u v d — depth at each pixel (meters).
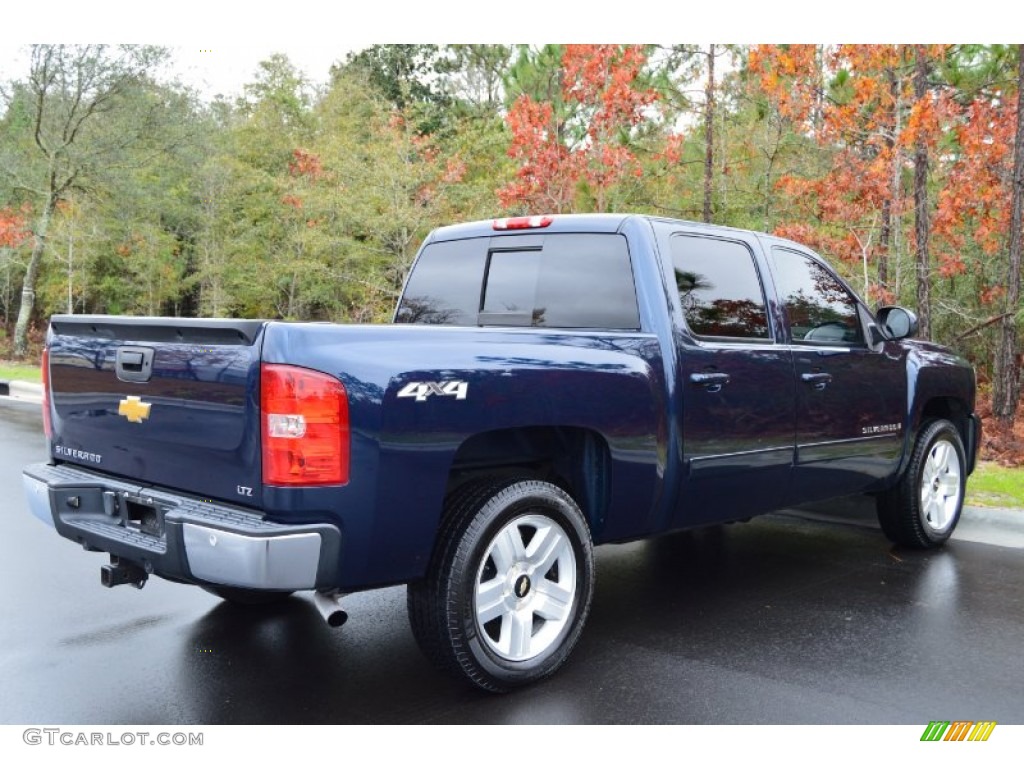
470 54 26.69
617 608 4.77
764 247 4.95
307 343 3.10
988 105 10.94
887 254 11.46
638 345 4.11
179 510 3.26
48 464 4.23
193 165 27.17
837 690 3.67
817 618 4.59
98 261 31.66
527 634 3.67
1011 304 11.00
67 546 5.92
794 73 10.47
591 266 4.44
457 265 5.07
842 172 11.07
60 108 27.11
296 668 3.91
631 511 4.12
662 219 4.44
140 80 26.70
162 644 4.20
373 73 31.17
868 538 6.36
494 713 3.46
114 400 3.72
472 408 3.44
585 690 3.67
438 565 3.43
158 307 31.33
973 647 4.16
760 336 4.79
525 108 12.52
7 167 28.00
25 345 27.45
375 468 3.18
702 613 4.68
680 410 4.21
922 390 5.81
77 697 3.61
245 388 3.11
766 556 5.86
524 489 3.63
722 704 3.54
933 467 5.98
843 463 5.23
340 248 18.45
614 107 11.88
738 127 15.83
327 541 3.11
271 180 23.08
